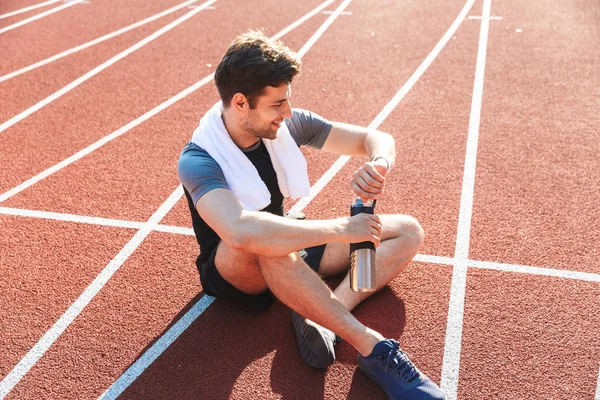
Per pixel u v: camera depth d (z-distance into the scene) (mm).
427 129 4805
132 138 4859
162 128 4992
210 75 5922
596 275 3270
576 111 4941
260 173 2754
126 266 3502
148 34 6996
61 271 3484
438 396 2539
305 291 2551
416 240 3094
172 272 3439
